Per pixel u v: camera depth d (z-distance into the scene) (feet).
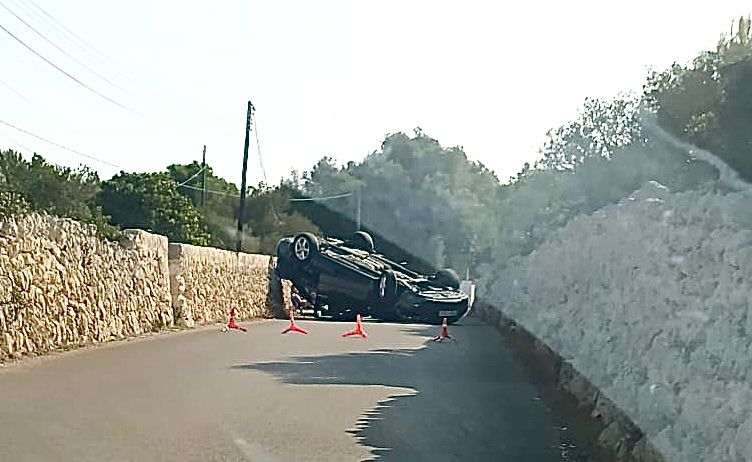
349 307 114.73
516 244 91.61
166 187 142.92
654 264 33.71
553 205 74.08
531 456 33.06
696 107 44.04
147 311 79.15
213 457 30.42
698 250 29.43
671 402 25.98
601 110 63.46
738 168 36.78
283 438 34.14
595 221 49.57
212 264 99.35
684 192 37.45
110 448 30.96
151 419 36.42
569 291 51.03
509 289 87.86
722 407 21.98
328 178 189.57
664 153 47.67
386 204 176.96
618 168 58.49
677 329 28.37
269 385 47.39
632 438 29.58
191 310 90.84
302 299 124.26
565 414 41.45
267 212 188.85
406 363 60.70
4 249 53.06
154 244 82.74
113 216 137.69
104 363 53.31
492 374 56.03
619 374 33.55
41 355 55.42
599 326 40.04
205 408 39.63
